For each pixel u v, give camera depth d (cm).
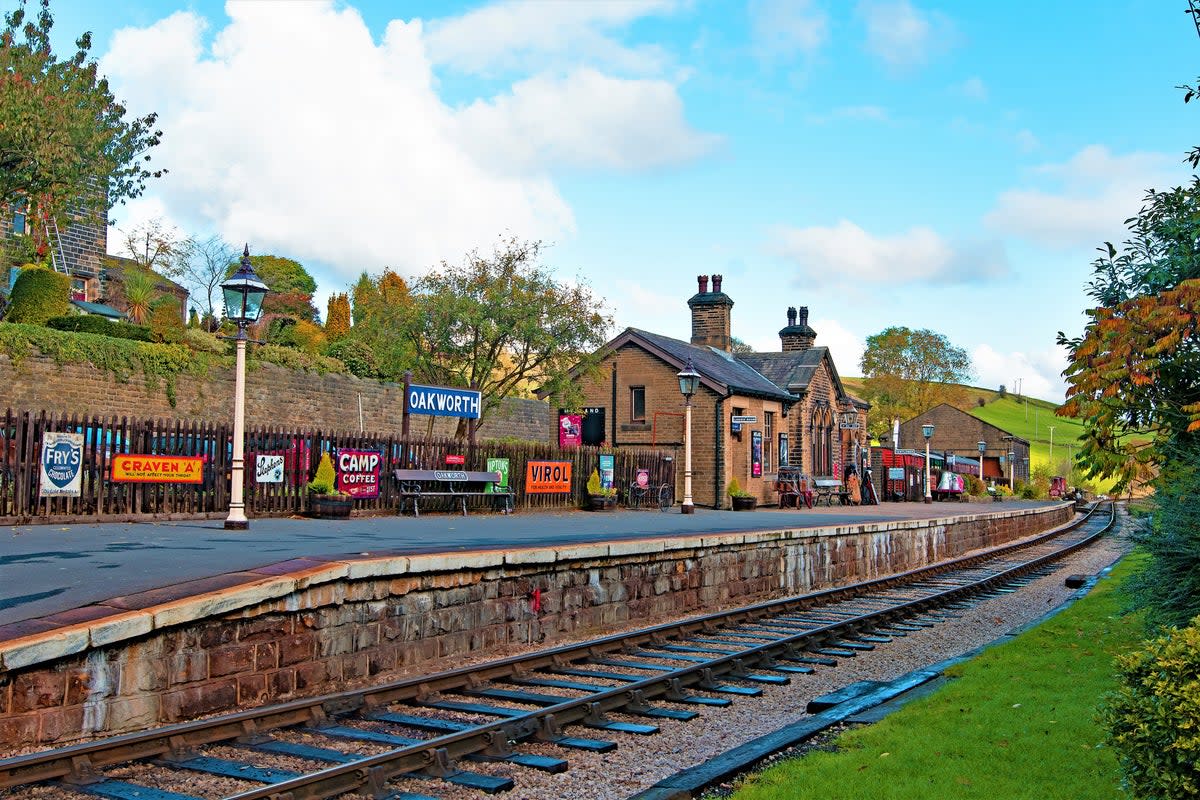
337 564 931
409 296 3188
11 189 2678
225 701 805
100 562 1041
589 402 3519
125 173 3022
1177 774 429
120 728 718
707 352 3831
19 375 2395
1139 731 447
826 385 4288
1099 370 939
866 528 2248
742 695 916
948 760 639
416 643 1020
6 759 585
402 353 3061
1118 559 2792
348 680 931
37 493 1550
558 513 2491
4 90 2478
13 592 837
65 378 2497
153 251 4844
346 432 2031
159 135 3066
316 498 1886
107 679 709
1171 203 1064
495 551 1130
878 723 759
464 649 1086
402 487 2098
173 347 2791
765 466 3647
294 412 3228
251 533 1470
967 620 1502
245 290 1568
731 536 1644
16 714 648
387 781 616
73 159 2647
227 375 2967
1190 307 903
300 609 874
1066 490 7750
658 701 884
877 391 9625
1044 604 1730
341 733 719
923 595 1814
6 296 3075
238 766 629
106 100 2867
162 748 655
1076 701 810
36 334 2433
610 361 3484
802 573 1920
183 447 1767
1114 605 1505
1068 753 645
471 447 2323
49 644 658
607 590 1339
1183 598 928
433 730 741
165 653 757
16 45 2634
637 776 660
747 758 666
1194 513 914
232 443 1770
